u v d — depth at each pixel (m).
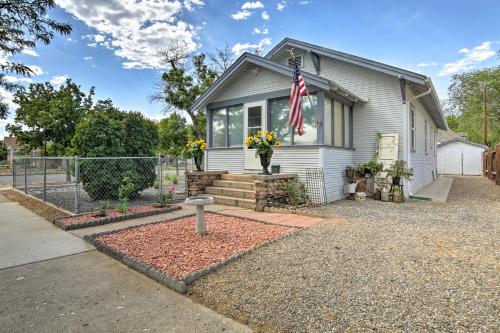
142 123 8.66
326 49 9.66
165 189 10.75
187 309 2.57
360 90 9.48
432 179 15.19
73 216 5.93
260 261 3.47
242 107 9.65
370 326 2.17
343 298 2.57
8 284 3.05
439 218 5.72
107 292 2.88
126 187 6.77
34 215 6.49
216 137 10.40
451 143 22.00
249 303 2.56
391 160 8.72
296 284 2.86
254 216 6.04
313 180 7.65
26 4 5.15
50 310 2.55
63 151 15.62
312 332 2.14
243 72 9.45
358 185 8.50
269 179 6.91
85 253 4.01
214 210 6.78
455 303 2.45
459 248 3.83
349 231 4.71
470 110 24.55
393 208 6.92
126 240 4.34
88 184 7.86
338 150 8.45
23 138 16.20
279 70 8.20
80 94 16.80
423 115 12.06
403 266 3.24
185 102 20.23
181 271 3.19
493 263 3.31
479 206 7.28
